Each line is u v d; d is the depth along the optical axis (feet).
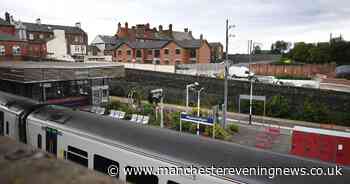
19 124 33.76
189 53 178.40
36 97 66.64
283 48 333.01
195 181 18.62
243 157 19.29
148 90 113.19
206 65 163.53
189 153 20.34
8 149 4.68
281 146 60.08
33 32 203.41
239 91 97.71
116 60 201.67
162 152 20.98
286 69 173.99
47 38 201.16
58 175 3.93
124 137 23.86
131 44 195.11
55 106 35.45
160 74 111.96
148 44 190.08
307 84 130.52
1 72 67.92
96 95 79.87
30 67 63.41
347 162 46.93
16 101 37.68
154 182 20.75
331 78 138.31
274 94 92.22
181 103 105.50
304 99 86.84
